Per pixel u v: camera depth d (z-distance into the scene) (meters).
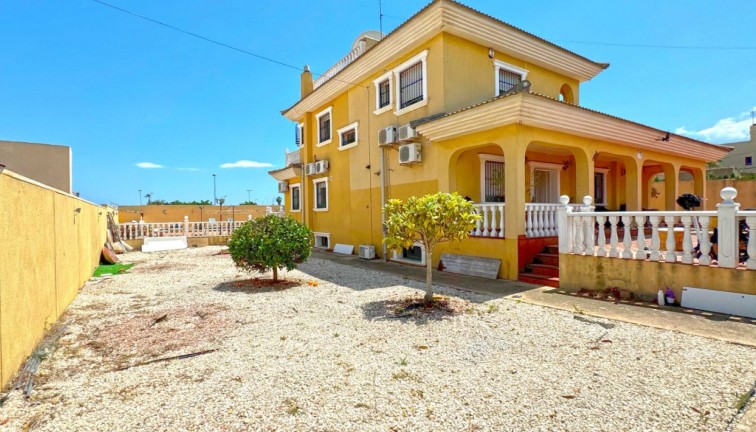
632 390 3.39
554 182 13.45
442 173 10.53
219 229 22.78
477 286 8.08
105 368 4.25
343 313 6.24
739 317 5.23
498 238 9.13
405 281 9.04
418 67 11.41
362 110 14.02
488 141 9.24
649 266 6.24
